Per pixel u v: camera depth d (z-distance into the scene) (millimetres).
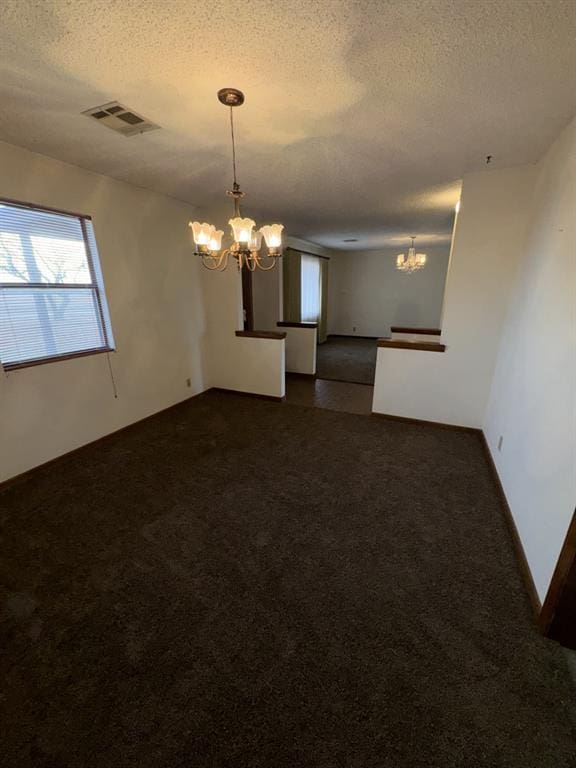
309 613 1499
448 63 1421
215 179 2979
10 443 2463
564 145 1958
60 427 2789
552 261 1938
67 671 1268
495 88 1602
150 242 3408
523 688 1212
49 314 2650
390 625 1444
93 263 2928
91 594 1597
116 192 3000
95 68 1459
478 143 2221
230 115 1858
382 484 2494
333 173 2822
